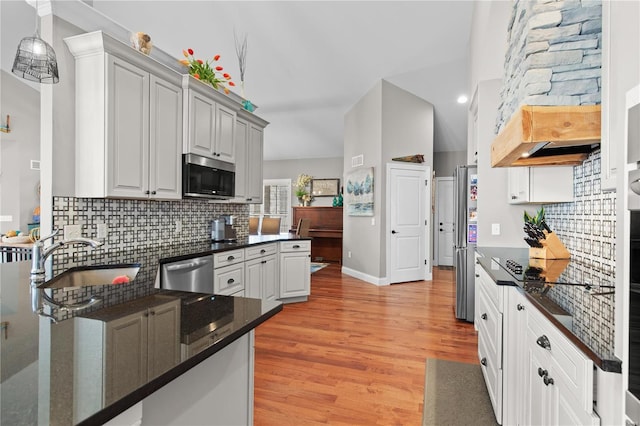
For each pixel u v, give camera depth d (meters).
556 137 1.41
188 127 2.89
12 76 5.14
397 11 3.92
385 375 2.43
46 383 0.62
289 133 7.76
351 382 2.33
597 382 0.85
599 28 1.40
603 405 0.82
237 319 1.04
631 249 0.72
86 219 2.35
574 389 0.94
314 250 8.02
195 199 3.24
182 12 4.13
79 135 2.27
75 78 2.28
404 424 1.88
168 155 2.73
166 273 2.34
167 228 3.11
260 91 5.90
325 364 2.60
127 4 3.98
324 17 4.14
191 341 0.85
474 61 3.75
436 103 5.95
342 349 2.88
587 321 1.03
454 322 3.59
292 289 4.29
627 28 0.85
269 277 3.98
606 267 1.79
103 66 2.21
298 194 8.48
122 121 2.32
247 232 4.52
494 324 1.86
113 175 2.26
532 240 2.31
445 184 7.40
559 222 2.57
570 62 1.43
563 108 1.41
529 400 1.39
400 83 5.42
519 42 1.67
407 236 5.66
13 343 0.82
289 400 2.10
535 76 1.46
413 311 3.98
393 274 5.51
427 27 4.12
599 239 1.88
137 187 2.44
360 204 5.82
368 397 2.14
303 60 5.01
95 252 2.40
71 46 2.23
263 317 1.08
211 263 2.89
